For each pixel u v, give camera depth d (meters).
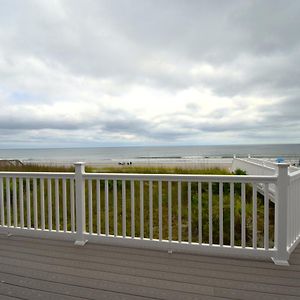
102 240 3.50
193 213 5.76
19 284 2.42
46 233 3.76
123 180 3.42
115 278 2.53
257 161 9.12
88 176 3.51
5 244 3.53
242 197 3.04
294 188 3.33
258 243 4.42
